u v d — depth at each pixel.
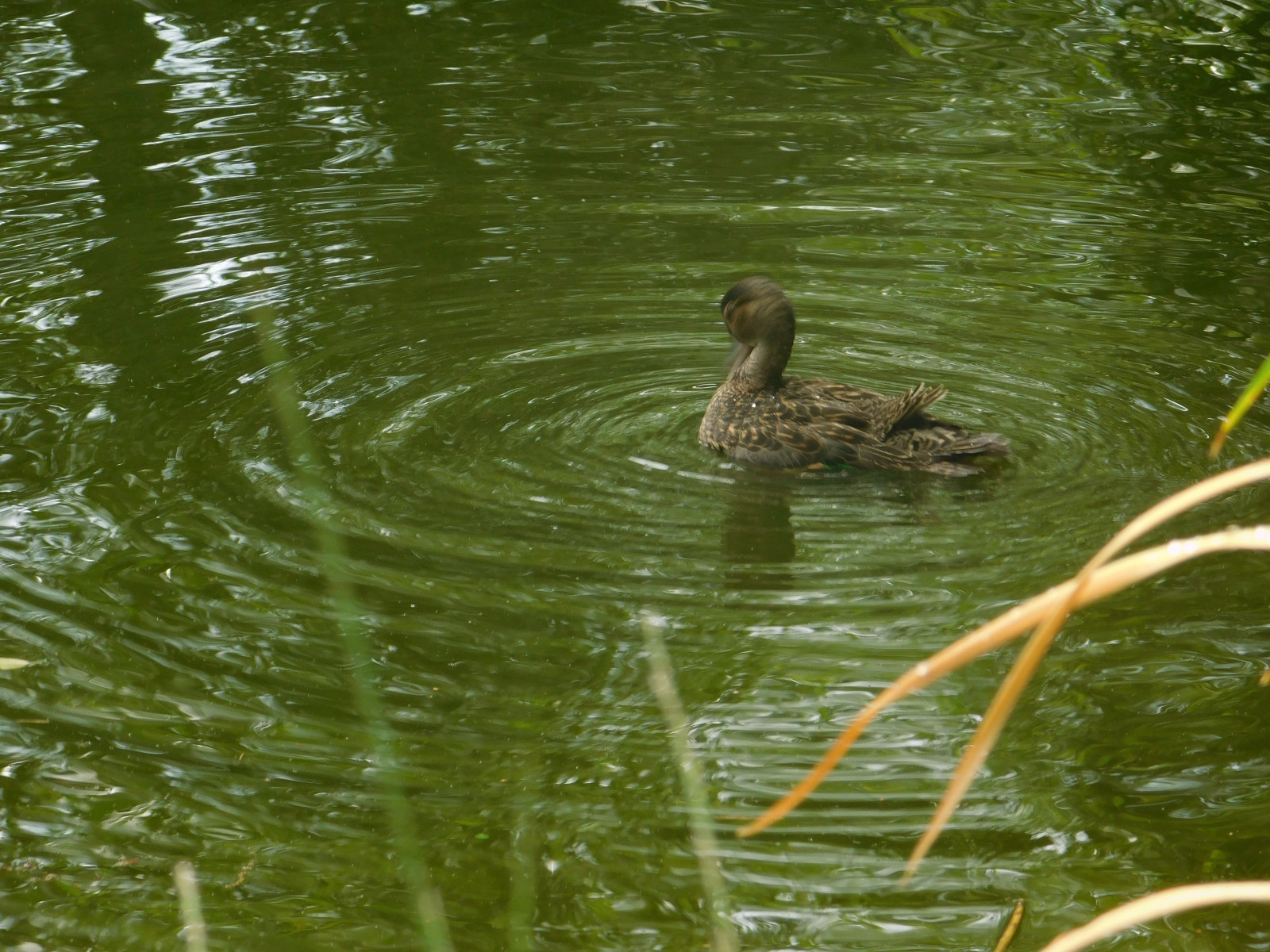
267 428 12.76
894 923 6.91
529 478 11.92
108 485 11.60
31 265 16.47
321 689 8.92
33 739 8.34
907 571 10.41
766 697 8.84
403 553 10.61
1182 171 20.39
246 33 26.19
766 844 7.50
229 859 7.39
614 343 14.98
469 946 6.75
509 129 21.75
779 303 12.61
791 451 12.14
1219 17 27.67
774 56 25.52
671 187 19.59
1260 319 15.66
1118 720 8.59
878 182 19.84
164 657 9.20
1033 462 12.29
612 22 27.33
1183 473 11.98
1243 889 2.58
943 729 8.55
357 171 19.92
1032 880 7.21
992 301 16.17
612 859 7.40
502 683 9.01
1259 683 8.91
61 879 7.23
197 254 17.02
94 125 21.44
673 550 10.76
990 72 24.75
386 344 14.76
